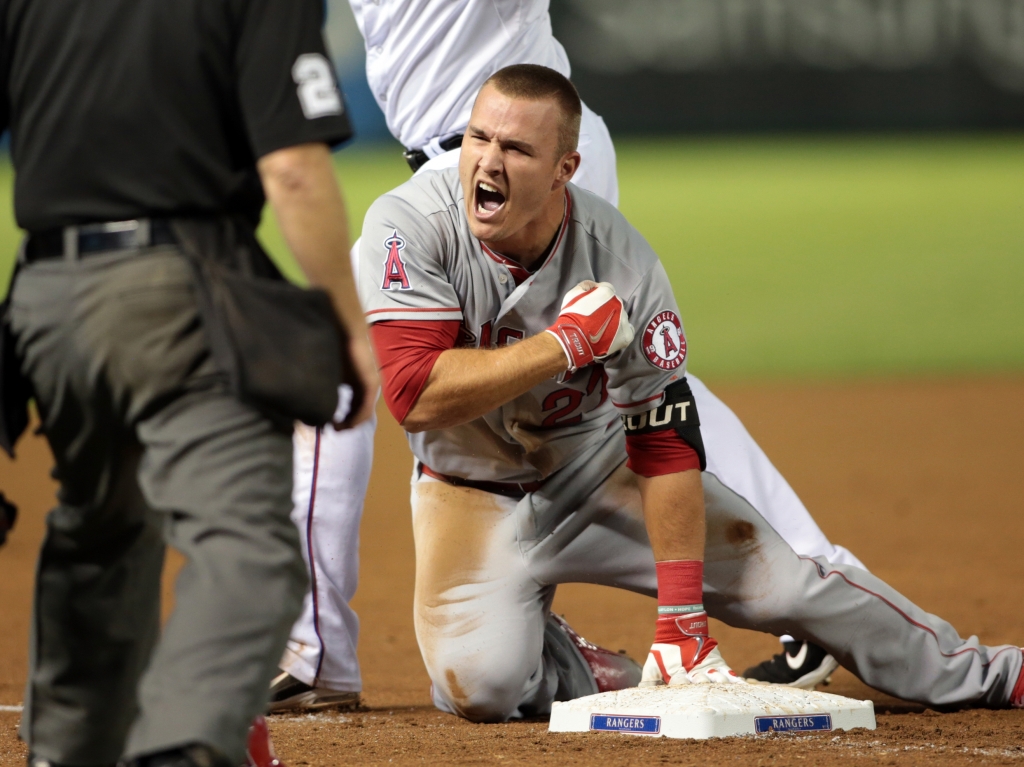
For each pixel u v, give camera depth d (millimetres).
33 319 7812
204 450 7578
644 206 91062
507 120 11719
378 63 16562
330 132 7551
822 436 40844
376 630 19953
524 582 13562
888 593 13344
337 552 13969
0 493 8422
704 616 12742
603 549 13531
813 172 104000
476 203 12172
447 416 12141
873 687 13414
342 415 13641
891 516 29391
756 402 46938
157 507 7676
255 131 7520
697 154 112125
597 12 108812
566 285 12656
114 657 8914
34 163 7797
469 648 13250
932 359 54031
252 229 8086
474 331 12961
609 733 11875
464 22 15734
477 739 11922
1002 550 25406
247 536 7496
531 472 13531
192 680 7230
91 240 7645
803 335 58031
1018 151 109125
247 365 7383
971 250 73375
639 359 12352
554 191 12211
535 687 13867
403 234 12375
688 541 12617
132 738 7219
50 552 8742
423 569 13680
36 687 8867
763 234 80250
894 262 71375
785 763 10344
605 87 111250
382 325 12266
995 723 12648
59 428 8125
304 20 7723
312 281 7668
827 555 14617
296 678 13953
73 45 7719
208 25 7660
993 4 107875
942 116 110875
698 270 71375
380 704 14820
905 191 92812
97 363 7668
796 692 12305
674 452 12508
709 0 109375
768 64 110375
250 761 9227
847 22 109438
